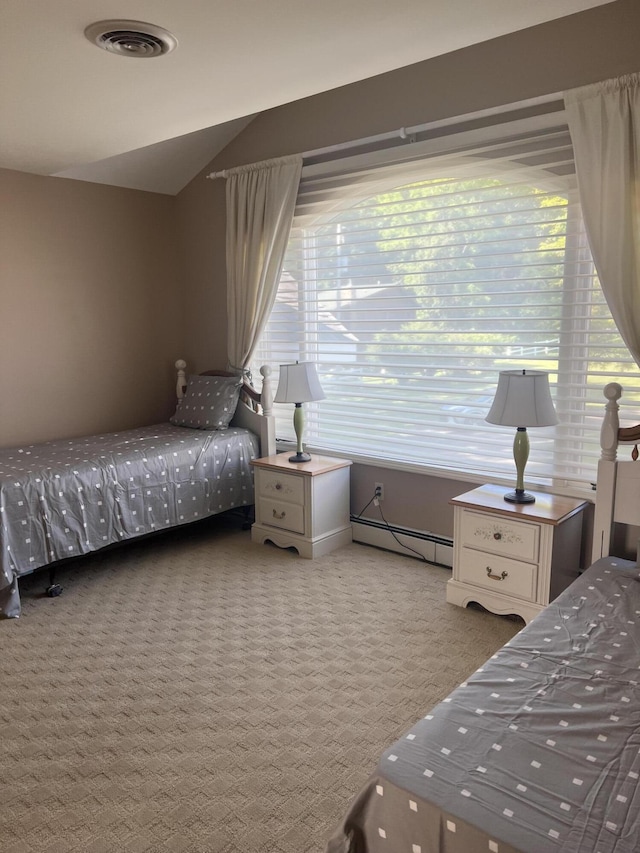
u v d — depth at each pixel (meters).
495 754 1.39
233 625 2.96
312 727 2.22
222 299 4.62
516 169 3.10
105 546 3.43
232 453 4.08
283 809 1.86
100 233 4.41
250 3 1.86
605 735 1.46
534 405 2.76
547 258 3.08
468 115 3.16
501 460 3.36
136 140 3.31
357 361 3.88
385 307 3.71
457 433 3.52
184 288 4.87
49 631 2.93
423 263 3.51
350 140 3.69
